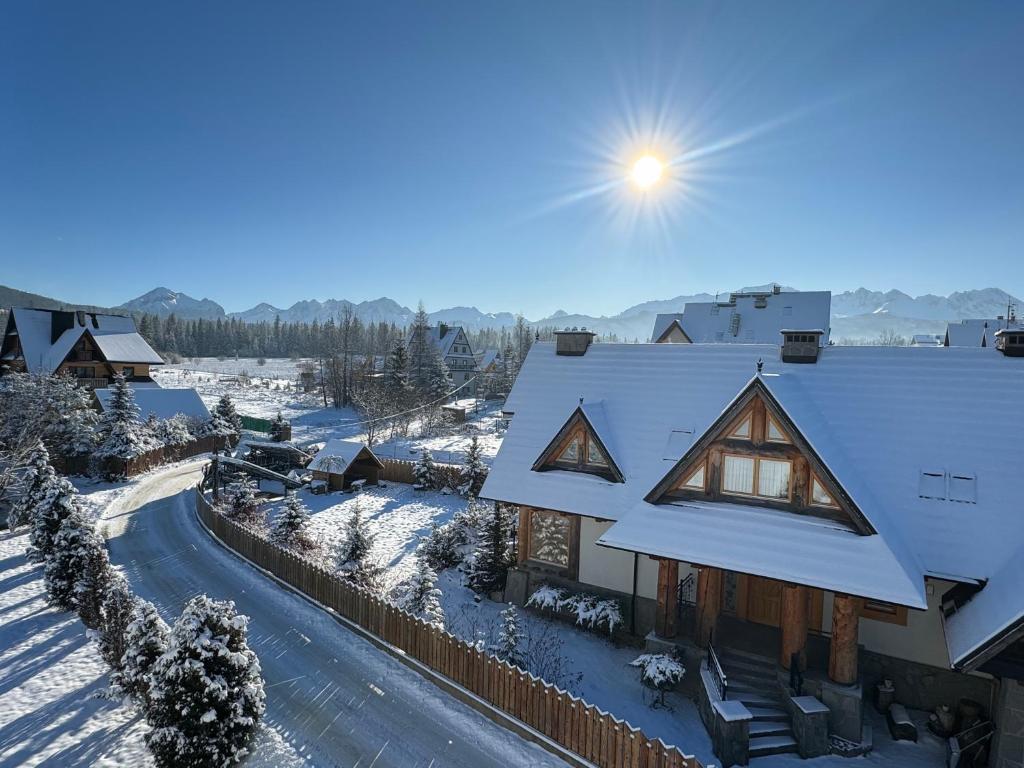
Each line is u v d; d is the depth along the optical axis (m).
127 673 12.72
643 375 21.75
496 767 12.08
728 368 20.52
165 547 26.19
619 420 20.56
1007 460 15.02
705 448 16.02
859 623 15.35
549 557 20.45
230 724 11.04
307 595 20.55
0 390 37.72
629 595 18.77
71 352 53.72
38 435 35.19
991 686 13.47
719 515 15.55
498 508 22.28
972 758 12.54
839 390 17.95
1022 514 14.09
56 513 20.25
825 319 49.59
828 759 12.80
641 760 10.95
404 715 13.88
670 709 14.70
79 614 18.52
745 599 17.33
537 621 19.45
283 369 145.50
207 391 89.44
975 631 11.77
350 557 21.30
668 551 15.22
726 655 15.37
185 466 43.94
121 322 63.69
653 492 16.64
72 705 14.05
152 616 12.79
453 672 14.97
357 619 18.27
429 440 57.47
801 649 14.02
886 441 16.41
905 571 12.91
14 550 24.97
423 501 35.75
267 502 35.66
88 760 12.05
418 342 90.62
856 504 13.95
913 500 15.16
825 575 13.36
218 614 11.34
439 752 12.53
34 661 16.20
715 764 12.55
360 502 35.34
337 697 14.57
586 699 15.07
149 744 10.83
